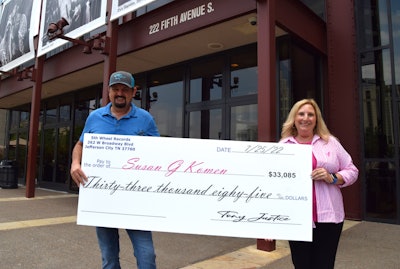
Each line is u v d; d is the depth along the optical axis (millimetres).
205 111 8664
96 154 2789
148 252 2709
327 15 7676
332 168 2596
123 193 2760
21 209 8344
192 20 6781
